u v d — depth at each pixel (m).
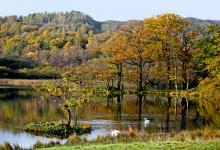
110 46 102.38
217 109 66.12
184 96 88.38
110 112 62.88
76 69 83.44
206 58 84.62
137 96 90.69
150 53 98.56
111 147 27.16
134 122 52.72
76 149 27.47
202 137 32.50
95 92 74.94
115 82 119.12
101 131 45.72
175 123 51.72
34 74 161.00
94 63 104.44
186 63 97.50
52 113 61.84
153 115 59.72
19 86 132.62
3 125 49.91
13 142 39.62
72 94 47.50
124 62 100.12
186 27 98.62
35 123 48.84
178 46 98.38
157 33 100.25
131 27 102.44
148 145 27.42
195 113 61.75
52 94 48.09
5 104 74.81
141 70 100.19
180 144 27.52
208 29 84.88
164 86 109.19
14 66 175.25
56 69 161.62
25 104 75.31
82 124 48.84
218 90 78.81
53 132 44.97
